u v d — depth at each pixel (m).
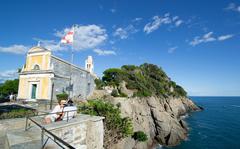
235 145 37.94
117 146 24.97
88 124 13.70
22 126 11.66
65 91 31.45
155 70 78.75
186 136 44.00
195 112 91.31
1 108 19.78
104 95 40.44
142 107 45.22
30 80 30.28
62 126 11.00
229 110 105.25
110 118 23.48
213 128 53.62
